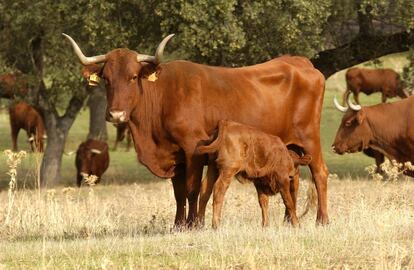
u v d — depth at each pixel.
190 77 21.09
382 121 29.78
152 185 39.34
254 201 26.66
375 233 18.20
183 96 20.88
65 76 39.28
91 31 34.94
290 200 20.53
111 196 34.16
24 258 16.84
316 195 22.89
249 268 15.40
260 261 15.85
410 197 26.17
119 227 22.45
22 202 24.44
